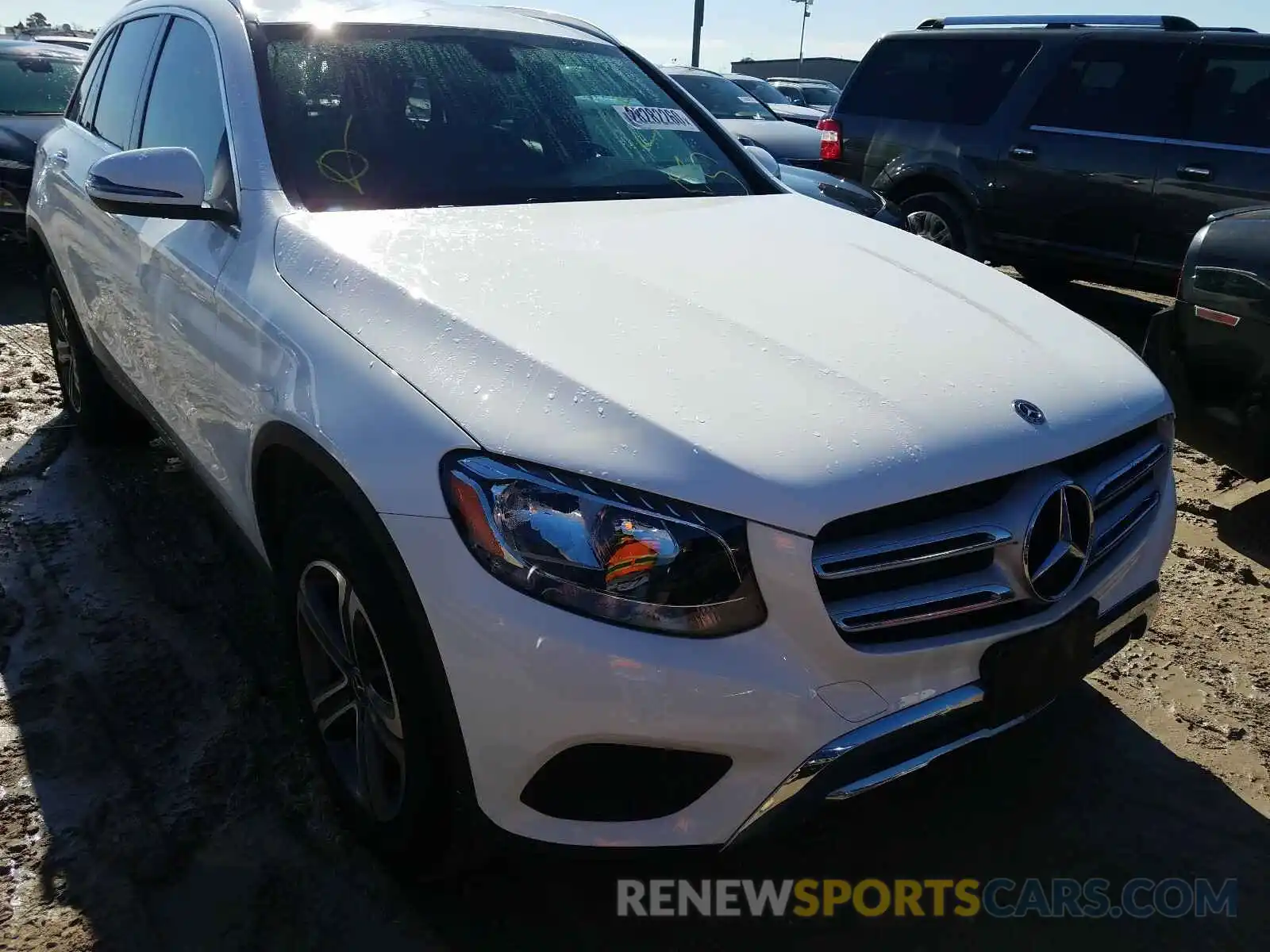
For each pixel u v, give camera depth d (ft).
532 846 5.75
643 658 5.26
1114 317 24.29
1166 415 7.21
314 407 6.40
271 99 8.66
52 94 25.61
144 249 9.59
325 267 7.15
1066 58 21.98
